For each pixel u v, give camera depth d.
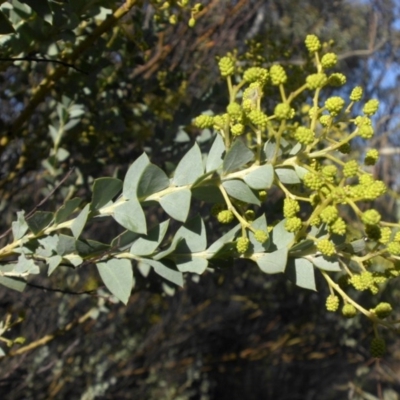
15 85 0.47
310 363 0.99
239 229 0.21
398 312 0.78
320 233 0.22
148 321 0.82
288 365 1.03
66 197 0.40
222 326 0.93
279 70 0.20
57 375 0.67
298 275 0.22
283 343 0.91
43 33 0.28
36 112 0.53
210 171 0.20
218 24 0.59
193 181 0.20
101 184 0.20
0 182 0.45
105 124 0.40
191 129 0.45
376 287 0.21
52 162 0.39
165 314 0.84
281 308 0.91
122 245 0.22
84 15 0.30
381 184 0.19
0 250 0.23
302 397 1.04
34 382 0.63
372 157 0.20
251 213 0.22
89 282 0.62
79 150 0.40
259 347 0.92
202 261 0.21
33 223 0.22
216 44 0.64
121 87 0.42
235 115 0.20
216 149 0.21
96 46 0.35
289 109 0.20
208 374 0.97
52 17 0.27
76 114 0.38
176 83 0.45
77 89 0.37
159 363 0.85
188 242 0.21
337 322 0.88
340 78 0.21
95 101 0.40
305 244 0.21
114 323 0.74
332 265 0.21
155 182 0.20
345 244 0.21
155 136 0.39
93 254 0.22
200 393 0.96
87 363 0.71
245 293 0.88
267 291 0.88
